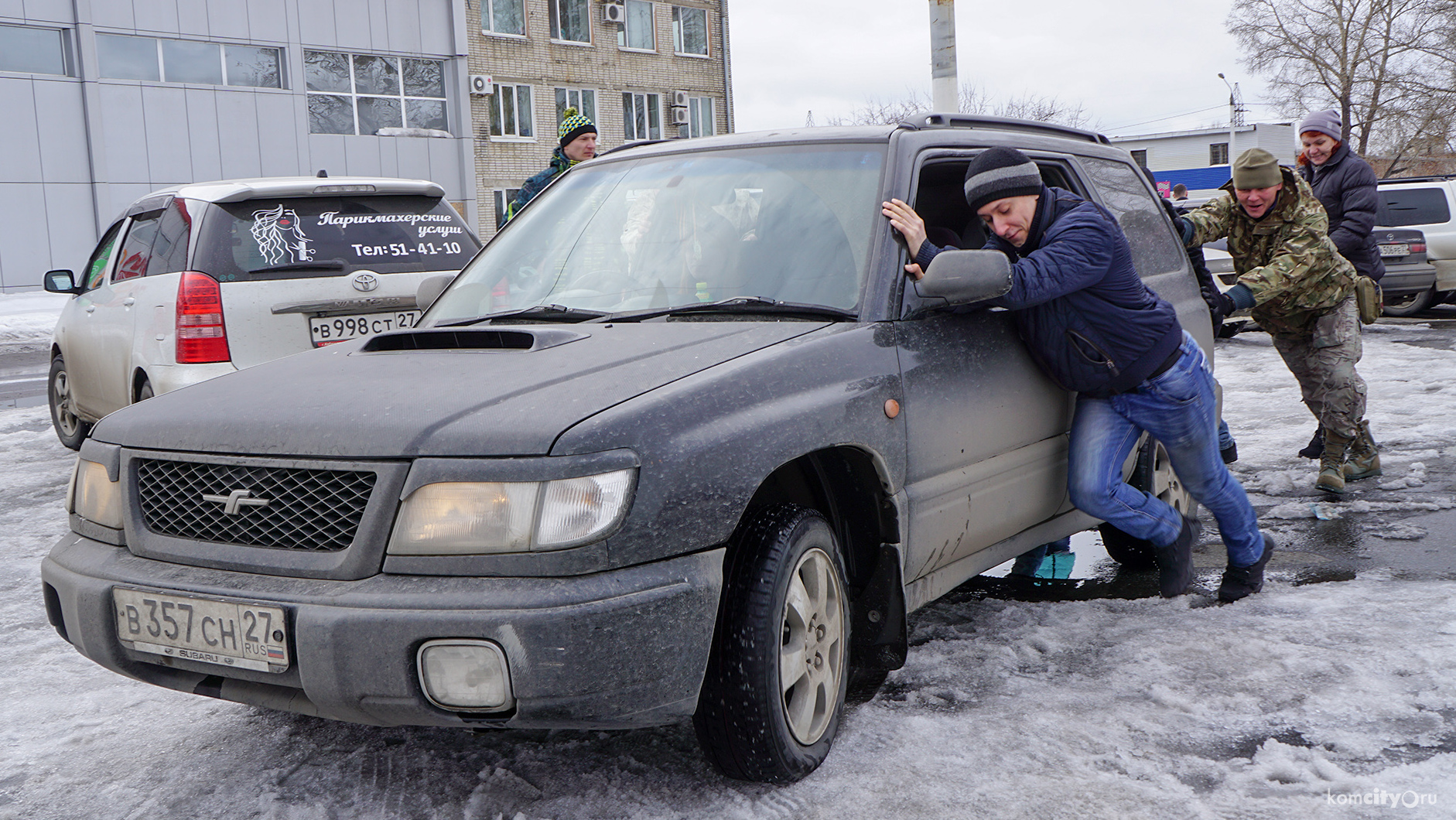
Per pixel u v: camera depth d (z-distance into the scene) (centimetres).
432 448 232
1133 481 424
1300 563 442
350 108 2884
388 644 221
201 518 253
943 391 314
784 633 266
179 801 271
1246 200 492
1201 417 367
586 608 221
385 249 631
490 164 3136
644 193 367
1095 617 384
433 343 301
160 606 247
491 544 225
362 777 280
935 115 371
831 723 281
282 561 238
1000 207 334
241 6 2673
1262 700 306
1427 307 1486
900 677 332
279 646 231
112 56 2527
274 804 267
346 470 236
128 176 2552
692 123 3619
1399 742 279
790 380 268
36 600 445
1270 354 1157
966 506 325
